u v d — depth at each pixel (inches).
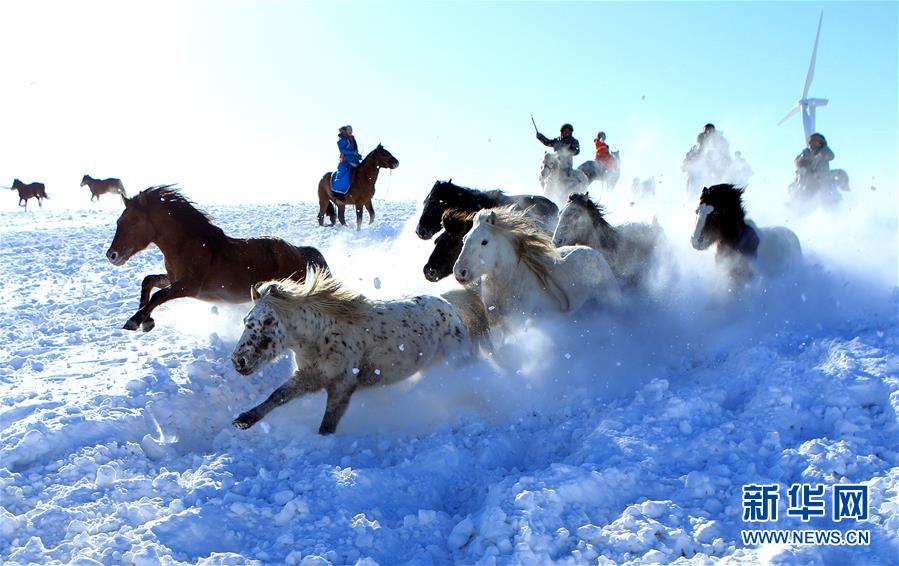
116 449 238.2
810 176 692.7
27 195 1660.9
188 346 354.0
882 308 314.2
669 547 172.1
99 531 190.4
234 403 296.2
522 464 236.7
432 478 218.1
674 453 213.3
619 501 194.5
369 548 179.8
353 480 209.5
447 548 184.2
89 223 1153.4
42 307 474.6
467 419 263.6
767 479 191.9
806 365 253.4
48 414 256.7
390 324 272.1
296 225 935.0
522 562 165.9
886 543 164.7
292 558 174.4
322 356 262.5
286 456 241.4
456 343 291.3
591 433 233.0
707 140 846.5
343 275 517.3
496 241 313.0
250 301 373.7
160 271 641.6
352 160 860.6
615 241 381.1
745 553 165.3
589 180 839.7
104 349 361.1
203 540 186.2
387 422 275.7
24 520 192.4
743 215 362.3
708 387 254.5
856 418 218.1
